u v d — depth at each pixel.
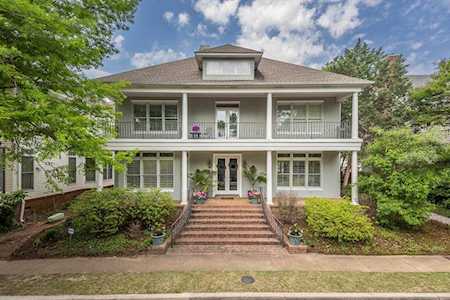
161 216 9.87
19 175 12.09
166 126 14.52
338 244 8.62
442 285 5.77
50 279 6.13
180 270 6.71
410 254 8.11
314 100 14.43
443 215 13.02
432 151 9.39
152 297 5.22
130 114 14.27
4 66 4.45
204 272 6.54
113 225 8.95
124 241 8.62
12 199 10.68
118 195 9.85
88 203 9.30
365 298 5.24
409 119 16.14
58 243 8.61
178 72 14.80
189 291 5.46
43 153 6.09
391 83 21.11
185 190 12.69
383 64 21.36
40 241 8.63
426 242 8.87
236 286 5.70
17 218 11.25
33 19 4.59
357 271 6.66
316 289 5.55
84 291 5.45
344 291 5.46
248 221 10.51
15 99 4.88
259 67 15.80
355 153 12.59
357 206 9.89
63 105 5.30
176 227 9.55
